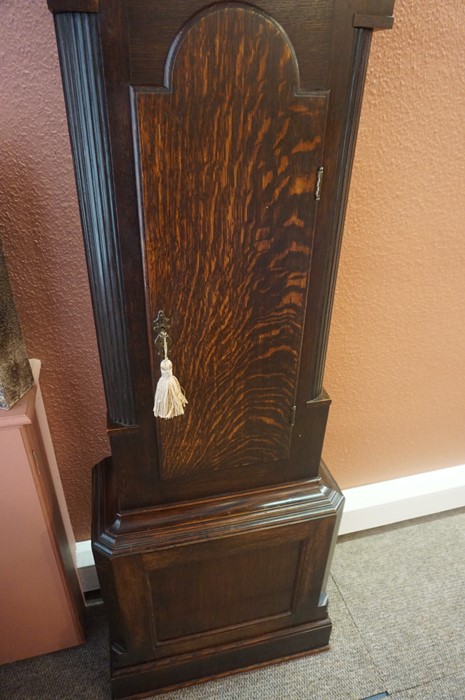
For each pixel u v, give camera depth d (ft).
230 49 1.61
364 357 3.57
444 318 3.57
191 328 2.10
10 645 3.34
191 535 2.68
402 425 4.12
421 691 3.38
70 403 3.19
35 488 2.72
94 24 1.51
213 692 3.34
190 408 2.32
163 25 1.54
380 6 1.68
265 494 2.81
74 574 3.55
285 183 1.89
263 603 3.23
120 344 2.11
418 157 2.82
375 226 2.99
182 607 3.04
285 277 2.10
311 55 1.69
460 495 4.65
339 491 3.00
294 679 3.43
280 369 2.34
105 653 3.57
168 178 1.77
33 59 2.20
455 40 2.52
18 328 2.48
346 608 3.93
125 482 2.52
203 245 1.93
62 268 2.72
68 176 2.48
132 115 1.65
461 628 3.80
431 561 4.35
